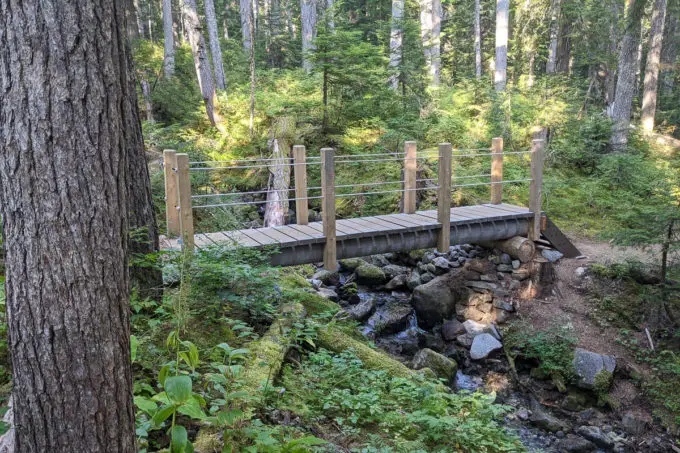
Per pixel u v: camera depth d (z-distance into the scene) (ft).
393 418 11.94
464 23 74.13
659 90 76.02
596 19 60.54
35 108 5.43
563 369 20.49
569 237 30.35
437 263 27.20
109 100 5.83
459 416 12.73
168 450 8.20
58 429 5.75
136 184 14.11
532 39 57.57
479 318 24.23
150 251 14.48
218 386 9.23
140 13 79.82
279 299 18.07
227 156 37.35
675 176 37.93
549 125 41.37
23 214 5.56
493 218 24.34
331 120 39.32
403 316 24.48
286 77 51.08
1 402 9.52
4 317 11.37
